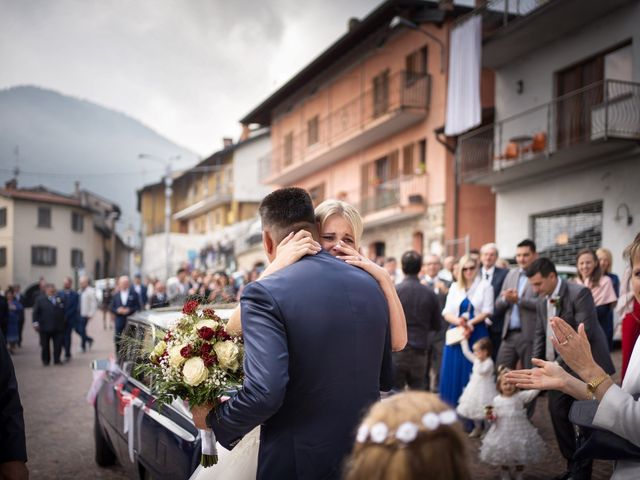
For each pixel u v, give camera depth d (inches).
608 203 562.6
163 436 146.5
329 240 110.4
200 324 101.0
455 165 792.9
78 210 2124.8
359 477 49.4
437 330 253.0
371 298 90.5
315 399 83.0
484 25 805.9
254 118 1406.3
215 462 111.1
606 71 570.3
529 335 247.1
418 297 244.8
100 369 212.1
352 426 83.3
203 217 2128.4
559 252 623.8
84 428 296.2
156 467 150.3
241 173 1820.9
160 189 2492.6
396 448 48.3
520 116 646.5
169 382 96.2
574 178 600.1
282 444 83.2
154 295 588.1
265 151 1817.2
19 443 99.9
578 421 88.0
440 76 820.6
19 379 449.4
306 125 1215.6
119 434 189.3
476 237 810.8
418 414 49.8
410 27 868.6
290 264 89.9
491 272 296.4
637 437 81.3
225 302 124.8
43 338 532.4
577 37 593.9
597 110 570.3
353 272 92.7
